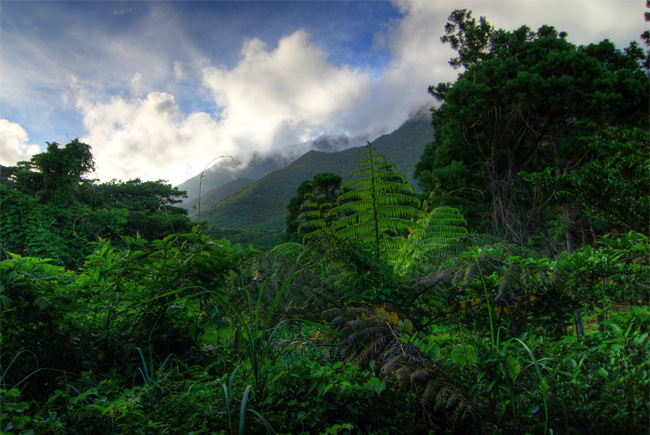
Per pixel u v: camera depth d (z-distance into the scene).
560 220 12.16
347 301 2.45
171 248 2.13
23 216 16.53
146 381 1.63
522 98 9.90
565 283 2.08
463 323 2.24
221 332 2.14
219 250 2.10
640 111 9.85
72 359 1.81
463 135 11.70
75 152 18.78
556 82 9.76
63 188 18.70
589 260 2.03
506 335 1.97
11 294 1.69
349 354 1.67
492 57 14.68
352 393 1.42
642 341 1.37
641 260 2.01
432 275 2.37
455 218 3.35
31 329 1.74
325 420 1.36
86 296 2.01
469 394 1.42
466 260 2.36
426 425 1.36
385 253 2.85
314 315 2.29
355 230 2.80
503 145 11.06
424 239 3.28
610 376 1.37
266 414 1.38
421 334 2.08
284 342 1.88
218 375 1.89
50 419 1.20
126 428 1.20
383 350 1.65
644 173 2.88
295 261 2.69
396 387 1.47
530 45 12.47
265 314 2.29
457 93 11.38
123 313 1.99
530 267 2.20
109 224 19.45
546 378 1.46
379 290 2.46
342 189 2.89
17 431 1.12
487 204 10.80
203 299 2.07
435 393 1.34
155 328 2.02
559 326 2.09
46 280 1.77
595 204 3.13
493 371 1.46
